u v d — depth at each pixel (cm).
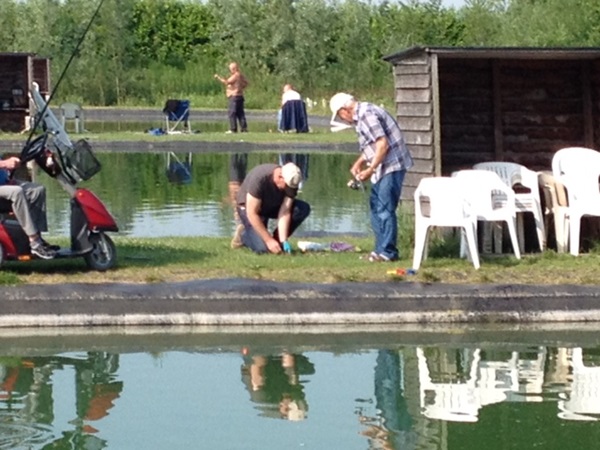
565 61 1662
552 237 1516
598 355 1110
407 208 1559
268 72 5397
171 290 1225
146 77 5600
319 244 1486
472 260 1349
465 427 896
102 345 1152
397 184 1383
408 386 1009
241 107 3728
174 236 1655
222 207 2112
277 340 1170
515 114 1667
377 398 972
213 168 2805
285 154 3192
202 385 1012
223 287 1229
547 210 1485
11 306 1207
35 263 1373
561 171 1459
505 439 866
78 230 1326
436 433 884
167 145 3288
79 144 1337
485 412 932
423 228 1338
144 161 2984
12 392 990
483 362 1083
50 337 1184
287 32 5281
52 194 2314
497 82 1653
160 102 5531
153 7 5775
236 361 1089
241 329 1209
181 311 1216
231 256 1413
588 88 1656
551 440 866
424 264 1364
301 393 987
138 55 5719
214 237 1606
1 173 1309
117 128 4109
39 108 1356
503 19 4556
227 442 861
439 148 1509
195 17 5797
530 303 1231
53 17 5416
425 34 4988
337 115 1400
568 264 1373
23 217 1288
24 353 1121
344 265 1355
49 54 5369
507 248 1489
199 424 902
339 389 999
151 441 862
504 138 1667
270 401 962
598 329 1214
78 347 1143
